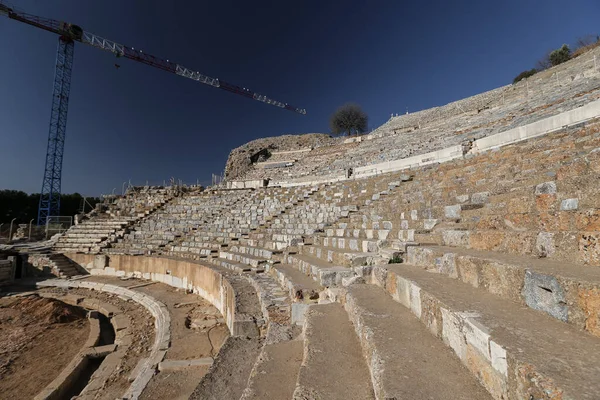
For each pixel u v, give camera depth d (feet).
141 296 51.52
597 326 6.69
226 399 14.33
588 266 9.07
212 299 42.91
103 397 24.38
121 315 45.52
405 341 9.88
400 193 40.91
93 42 176.45
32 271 71.61
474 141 50.88
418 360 8.64
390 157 81.15
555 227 12.25
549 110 48.14
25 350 36.40
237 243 56.75
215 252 56.54
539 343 6.54
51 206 159.63
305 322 15.60
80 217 95.25
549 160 24.61
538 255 11.40
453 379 7.64
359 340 12.68
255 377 12.68
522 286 9.19
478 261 11.54
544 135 33.45
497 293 10.38
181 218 81.61
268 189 86.89
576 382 4.99
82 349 34.35
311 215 54.39
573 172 17.42
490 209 19.22
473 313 8.55
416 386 7.34
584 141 24.27
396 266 17.10
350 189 59.36
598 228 10.18
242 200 82.43
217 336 32.45
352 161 101.45
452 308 9.11
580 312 7.12
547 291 8.20
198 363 26.23
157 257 61.72
